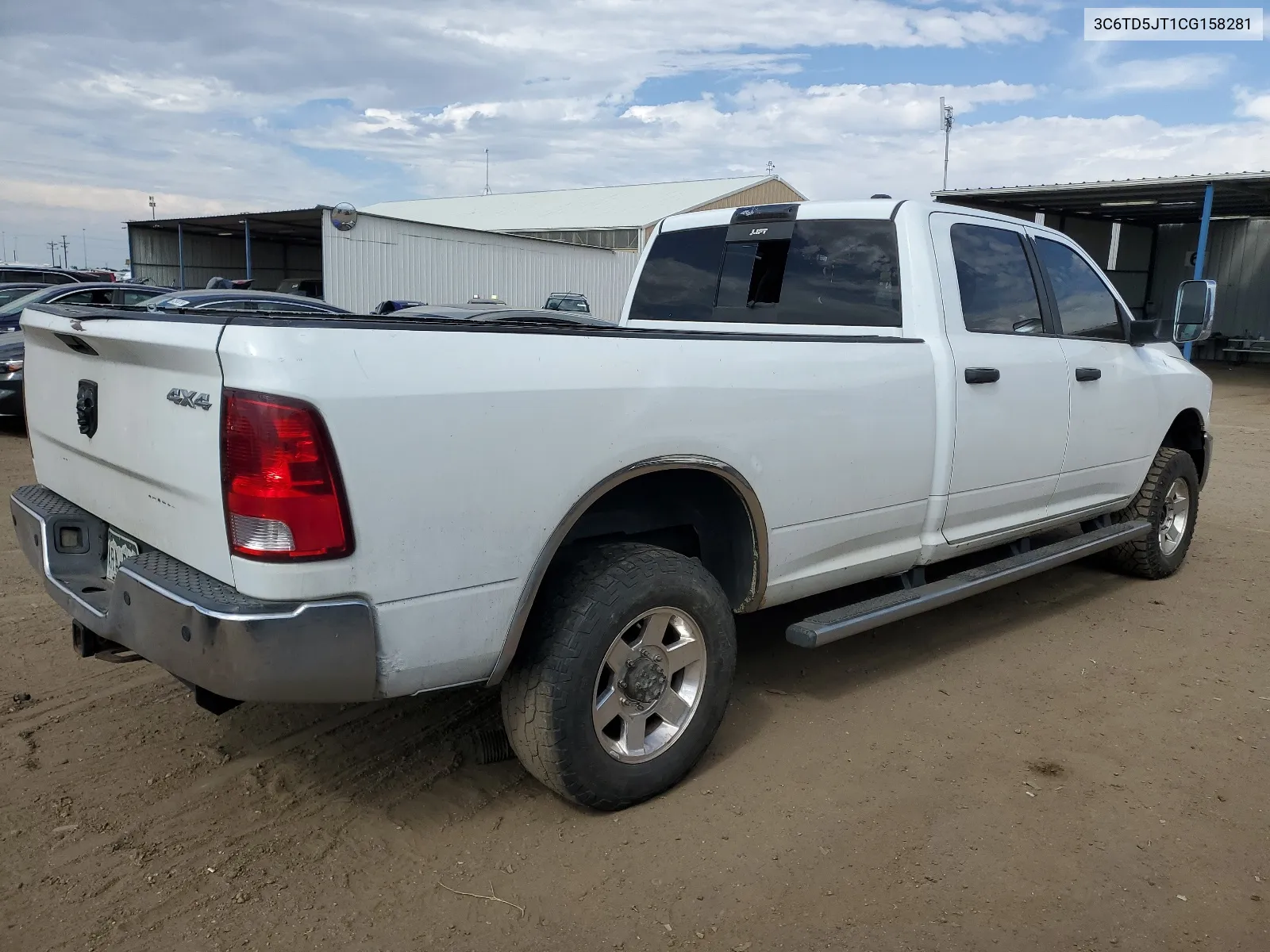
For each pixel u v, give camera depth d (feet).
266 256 133.80
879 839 9.50
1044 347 14.65
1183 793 10.49
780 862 9.07
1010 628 15.94
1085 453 15.70
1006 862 9.12
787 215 14.70
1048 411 14.56
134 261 116.88
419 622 8.07
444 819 9.78
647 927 8.13
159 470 8.41
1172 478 18.30
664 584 9.62
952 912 8.34
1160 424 17.74
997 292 14.25
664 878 8.80
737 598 11.19
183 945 7.78
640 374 9.37
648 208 149.48
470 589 8.34
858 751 11.37
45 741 11.19
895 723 12.19
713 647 10.30
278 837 9.37
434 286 89.45
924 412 12.51
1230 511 26.45
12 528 20.56
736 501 10.76
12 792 10.03
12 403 32.40
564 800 10.12
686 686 10.33
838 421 11.37
